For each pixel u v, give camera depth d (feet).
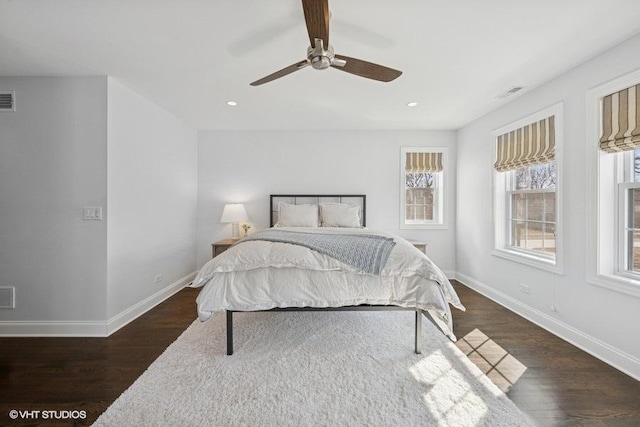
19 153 8.28
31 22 5.90
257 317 9.34
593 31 6.19
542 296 8.85
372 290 7.01
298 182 14.53
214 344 7.57
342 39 6.56
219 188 14.48
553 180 9.00
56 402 5.45
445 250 14.55
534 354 7.11
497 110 11.15
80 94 8.31
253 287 7.00
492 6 5.48
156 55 7.23
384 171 14.55
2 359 7.00
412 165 14.48
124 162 9.14
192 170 13.97
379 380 6.00
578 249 7.60
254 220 14.51
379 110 11.46
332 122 13.14
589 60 7.31
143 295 10.18
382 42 6.67
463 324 8.94
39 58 7.34
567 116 7.96
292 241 7.61
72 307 8.33
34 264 8.32
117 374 6.35
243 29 6.19
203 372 6.29
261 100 10.41
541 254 9.48
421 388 5.76
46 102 8.29
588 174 7.29
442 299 6.68
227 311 7.01
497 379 6.08
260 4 5.40
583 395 5.59
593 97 7.17
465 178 13.56
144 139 10.19
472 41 6.63
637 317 6.21
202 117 12.41
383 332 8.23
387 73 6.16
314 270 7.10
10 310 8.30
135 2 5.33
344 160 14.53
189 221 13.70
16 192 8.29
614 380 6.07
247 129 14.34
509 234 11.02
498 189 11.23
